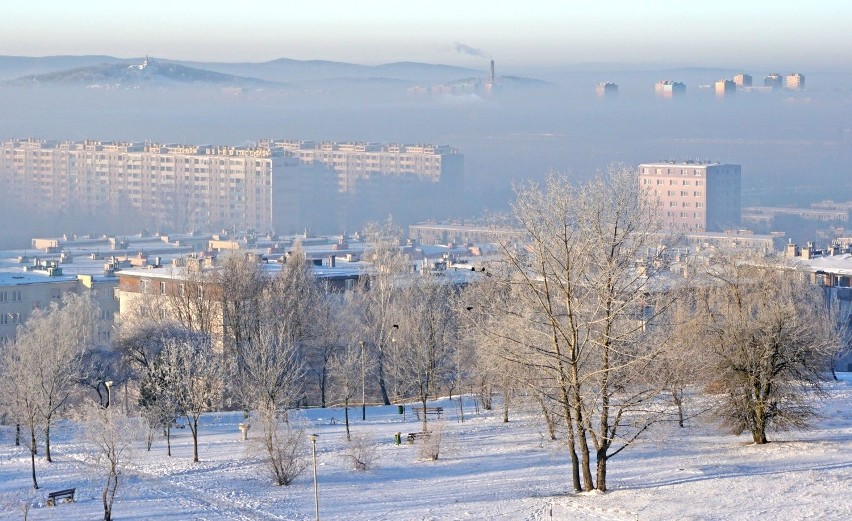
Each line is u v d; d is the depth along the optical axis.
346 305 193.75
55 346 154.62
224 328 172.88
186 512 106.56
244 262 182.50
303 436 122.56
